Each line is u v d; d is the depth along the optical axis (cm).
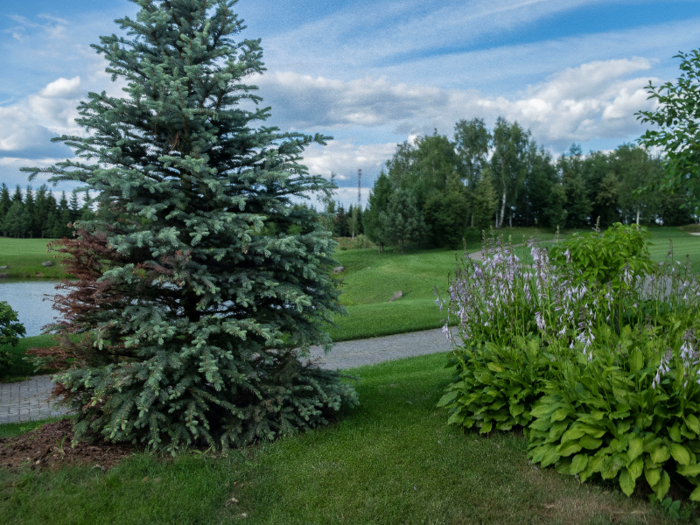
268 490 393
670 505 341
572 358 472
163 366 441
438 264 3669
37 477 400
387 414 578
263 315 535
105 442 483
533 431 440
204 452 471
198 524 348
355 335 1431
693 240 4466
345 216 7425
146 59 484
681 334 463
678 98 881
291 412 527
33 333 1819
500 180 5897
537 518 344
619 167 7125
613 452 374
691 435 350
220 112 521
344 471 419
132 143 514
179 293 528
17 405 817
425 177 5709
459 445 470
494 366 499
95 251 469
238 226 494
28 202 8000
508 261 582
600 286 572
